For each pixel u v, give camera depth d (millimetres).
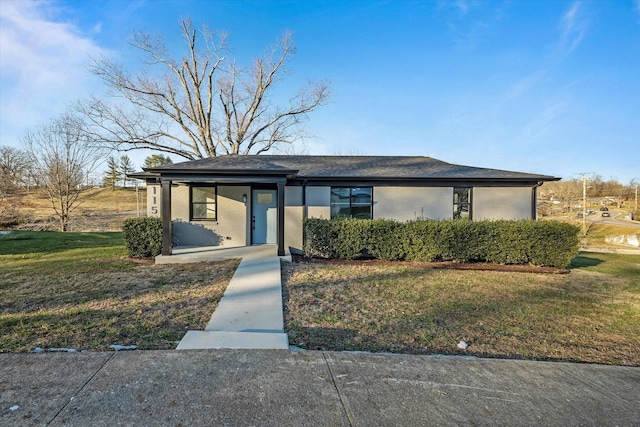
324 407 2465
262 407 2436
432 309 5234
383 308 5227
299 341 3834
